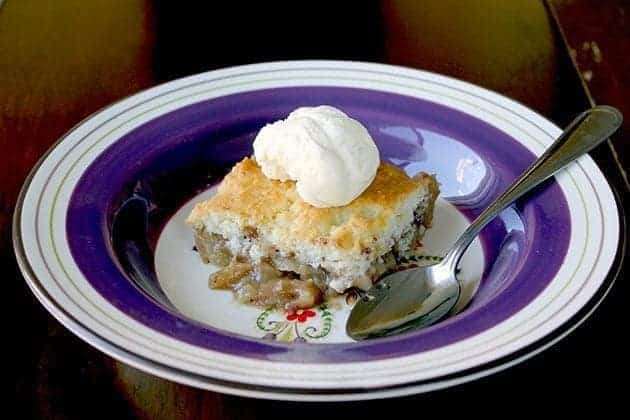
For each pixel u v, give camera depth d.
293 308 0.55
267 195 0.57
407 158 0.63
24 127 0.65
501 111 0.63
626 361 0.50
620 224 0.54
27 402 0.49
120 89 0.69
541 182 0.57
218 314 0.55
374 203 0.56
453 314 0.54
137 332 0.48
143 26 0.76
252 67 0.66
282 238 0.56
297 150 0.56
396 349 0.48
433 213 0.60
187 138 0.62
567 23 0.75
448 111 0.63
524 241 0.56
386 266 0.57
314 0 0.78
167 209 0.60
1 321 0.52
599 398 0.49
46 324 0.52
